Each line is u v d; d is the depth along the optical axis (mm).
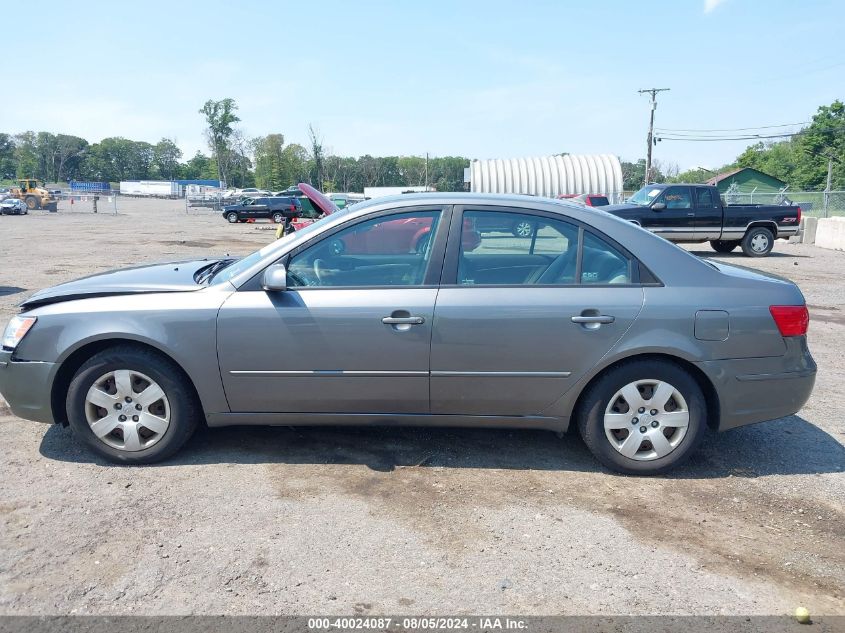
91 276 4586
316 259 3965
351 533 3283
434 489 3768
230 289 3908
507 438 4523
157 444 3949
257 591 2816
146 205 67750
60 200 70125
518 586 2893
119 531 3254
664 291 3850
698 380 3986
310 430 4570
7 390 3979
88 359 3967
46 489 3666
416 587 2871
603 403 3895
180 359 3832
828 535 3361
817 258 17500
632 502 3668
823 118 62219
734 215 17484
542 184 39812
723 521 3484
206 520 3373
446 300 3820
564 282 3912
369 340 3812
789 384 3949
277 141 102250
